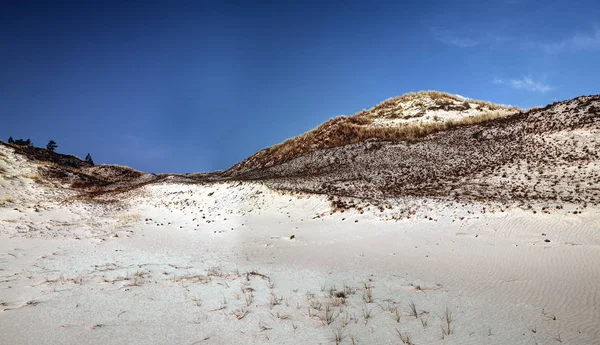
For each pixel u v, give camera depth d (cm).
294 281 883
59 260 1174
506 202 1538
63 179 4044
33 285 900
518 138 2758
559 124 2714
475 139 3042
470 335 555
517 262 916
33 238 1573
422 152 3042
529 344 521
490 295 716
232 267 1044
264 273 966
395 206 1669
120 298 794
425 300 709
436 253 1058
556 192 1647
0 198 2583
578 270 816
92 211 2434
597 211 1265
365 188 2241
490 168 2311
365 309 680
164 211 2378
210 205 2341
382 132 3819
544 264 881
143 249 1351
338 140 3966
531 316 612
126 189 3547
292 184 2545
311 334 589
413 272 899
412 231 1334
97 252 1302
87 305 755
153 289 854
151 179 5384
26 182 3278
